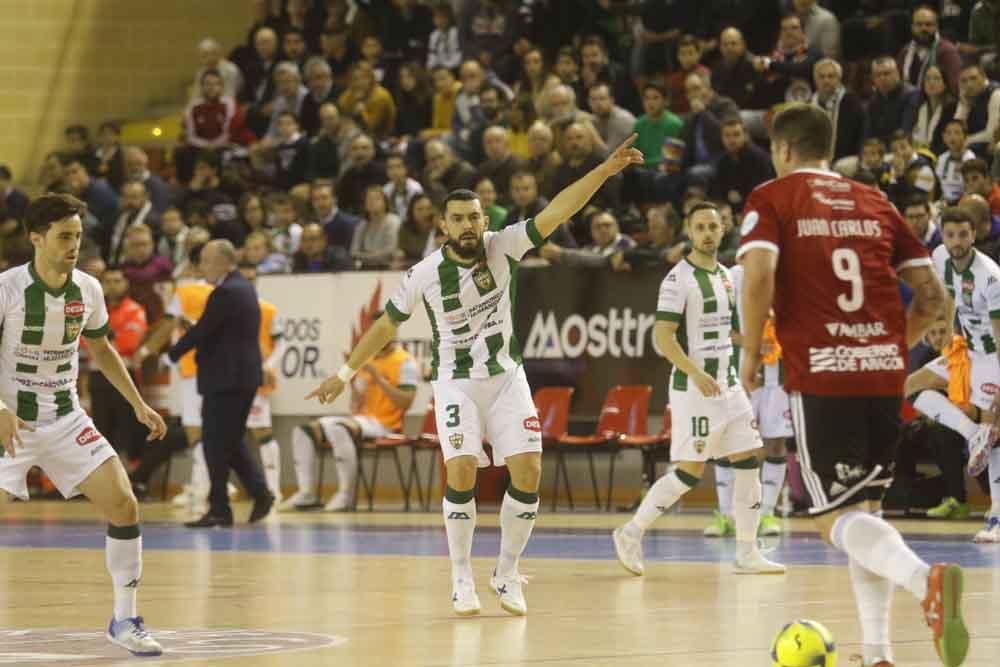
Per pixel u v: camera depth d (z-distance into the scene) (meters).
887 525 11.52
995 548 24.45
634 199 38.81
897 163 34.91
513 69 45.28
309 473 37.62
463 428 16.64
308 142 45.31
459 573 16.45
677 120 39.62
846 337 12.02
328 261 39.53
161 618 16.06
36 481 43.84
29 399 14.32
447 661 12.58
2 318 14.22
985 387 27.78
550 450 35.91
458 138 42.69
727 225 34.16
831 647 11.04
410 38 48.72
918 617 15.64
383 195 40.03
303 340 39.53
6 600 18.06
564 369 36.62
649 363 35.75
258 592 18.70
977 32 39.00
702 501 36.94
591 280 36.34
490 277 16.70
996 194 33.44
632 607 16.92
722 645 13.55
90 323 14.89
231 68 49.47
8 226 46.22
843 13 42.94
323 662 12.58
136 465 41.34
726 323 22.09
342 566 22.30
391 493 39.81
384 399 37.59
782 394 28.64
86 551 25.94
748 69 40.62
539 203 37.12
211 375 31.33
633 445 34.84
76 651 13.55
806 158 12.52
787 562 22.84
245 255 40.34
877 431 12.17
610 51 45.81
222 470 31.41
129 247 41.84
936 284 12.49
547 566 22.33
